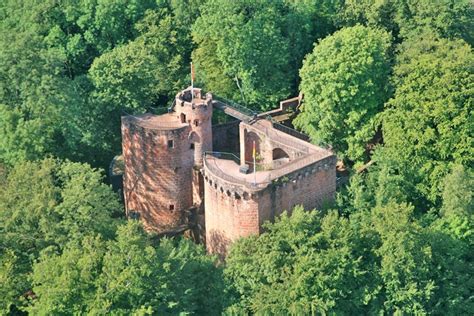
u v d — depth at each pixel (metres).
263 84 159.38
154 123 142.88
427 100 140.25
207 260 121.19
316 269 115.88
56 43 168.12
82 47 168.50
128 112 150.38
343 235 119.81
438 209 138.25
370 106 146.00
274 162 137.50
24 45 145.25
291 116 157.50
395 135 139.50
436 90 139.38
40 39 151.25
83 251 118.50
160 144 140.75
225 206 127.25
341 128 147.88
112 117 151.62
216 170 129.25
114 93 149.38
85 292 112.94
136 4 169.25
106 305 110.81
